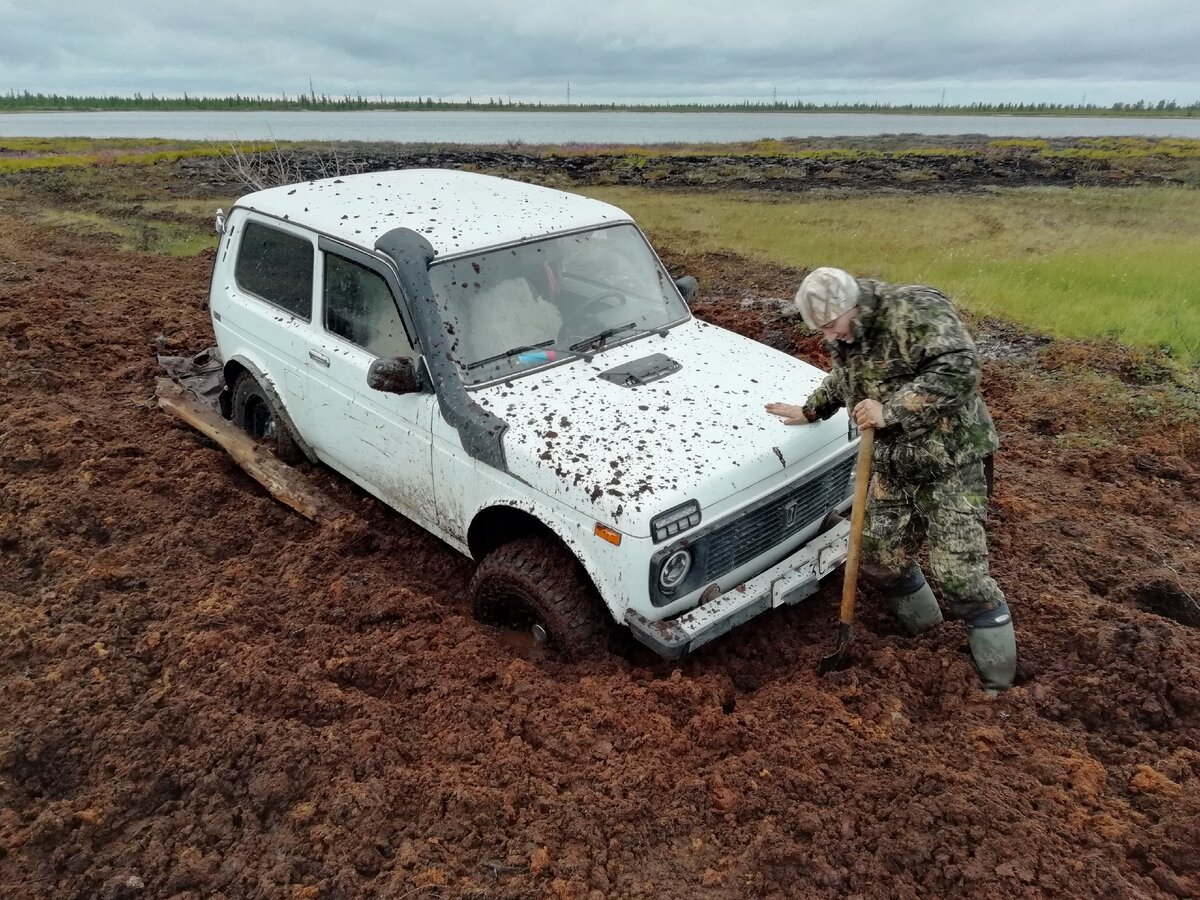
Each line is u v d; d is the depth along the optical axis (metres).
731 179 28.25
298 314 5.14
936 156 37.19
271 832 3.01
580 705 3.55
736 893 2.75
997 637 3.59
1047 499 5.64
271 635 4.09
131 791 3.17
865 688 3.69
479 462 3.99
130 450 5.80
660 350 4.56
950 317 3.27
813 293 3.29
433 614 4.29
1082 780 3.10
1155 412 6.94
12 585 4.52
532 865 2.82
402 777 3.18
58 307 9.29
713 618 3.52
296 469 5.64
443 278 4.25
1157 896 2.65
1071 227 17.52
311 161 30.75
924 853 2.79
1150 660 3.67
